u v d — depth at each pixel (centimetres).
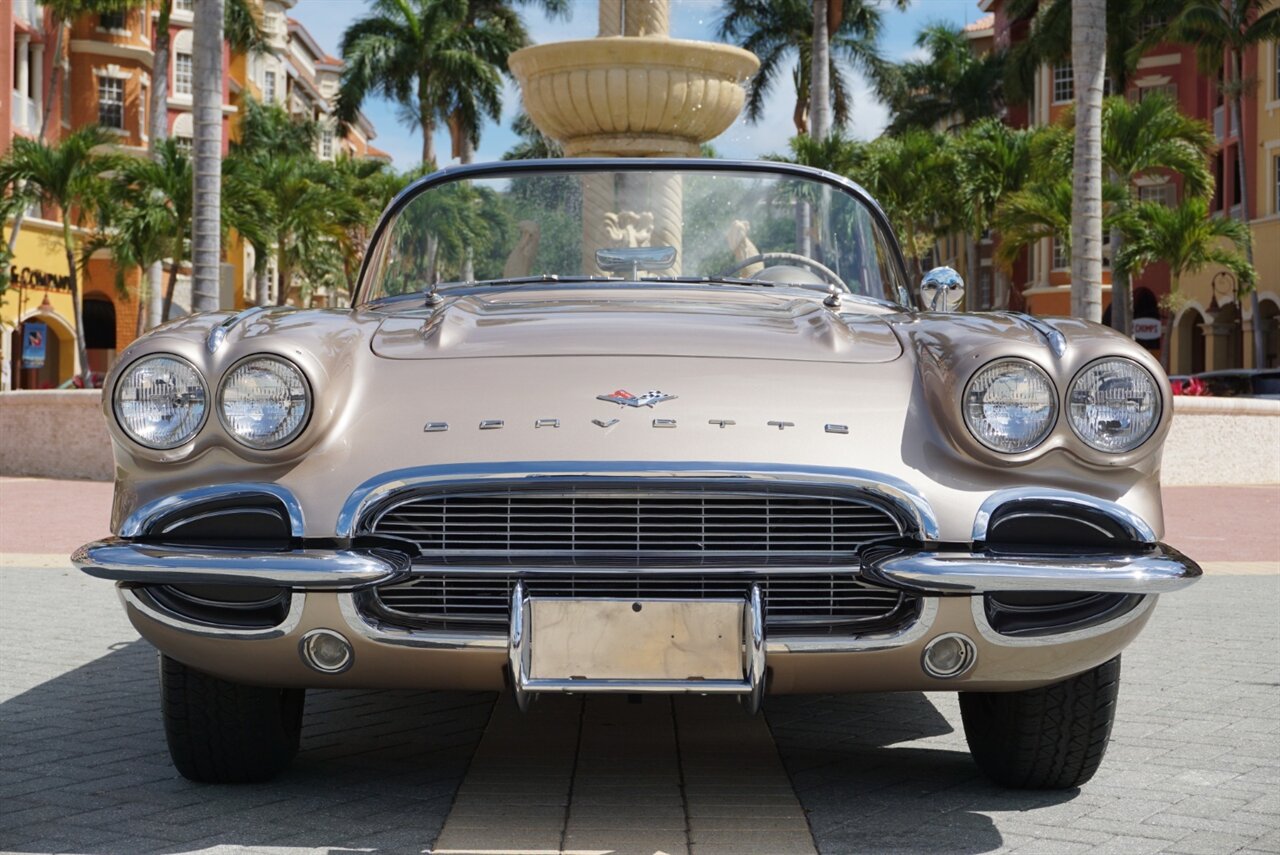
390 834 313
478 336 339
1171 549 308
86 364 3031
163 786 354
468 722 431
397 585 296
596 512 295
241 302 5300
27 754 389
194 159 1978
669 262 454
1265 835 317
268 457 300
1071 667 311
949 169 3412
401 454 298
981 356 305
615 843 308
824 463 295
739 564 294
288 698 359
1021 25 5144
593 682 294
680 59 1038
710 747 398
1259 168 3869
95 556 298
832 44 4050
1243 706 462
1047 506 302
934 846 307
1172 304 3100
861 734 416
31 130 4275
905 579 289
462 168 466
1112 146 2956
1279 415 1772
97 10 3956
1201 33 3638
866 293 446
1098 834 317
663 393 307
